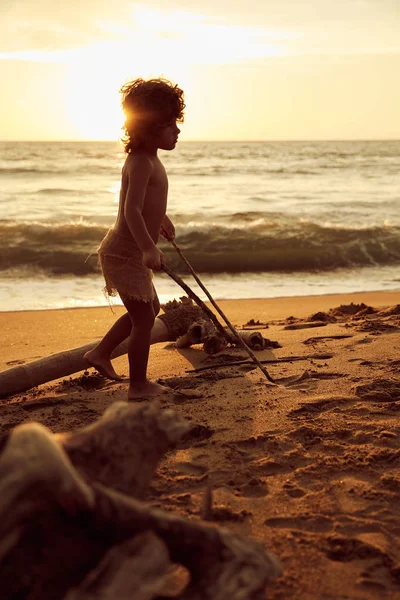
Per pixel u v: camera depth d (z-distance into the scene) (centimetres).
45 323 792
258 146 8800
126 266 412
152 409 187
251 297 1023
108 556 149
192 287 1120
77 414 402
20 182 3070
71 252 1334
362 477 299
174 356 556
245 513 263
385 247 1484
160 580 145
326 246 1466
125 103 397
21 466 139
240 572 153
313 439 342
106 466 173
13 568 145
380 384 426
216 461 318
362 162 5106
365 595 212
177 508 267
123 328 459
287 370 481
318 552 236
